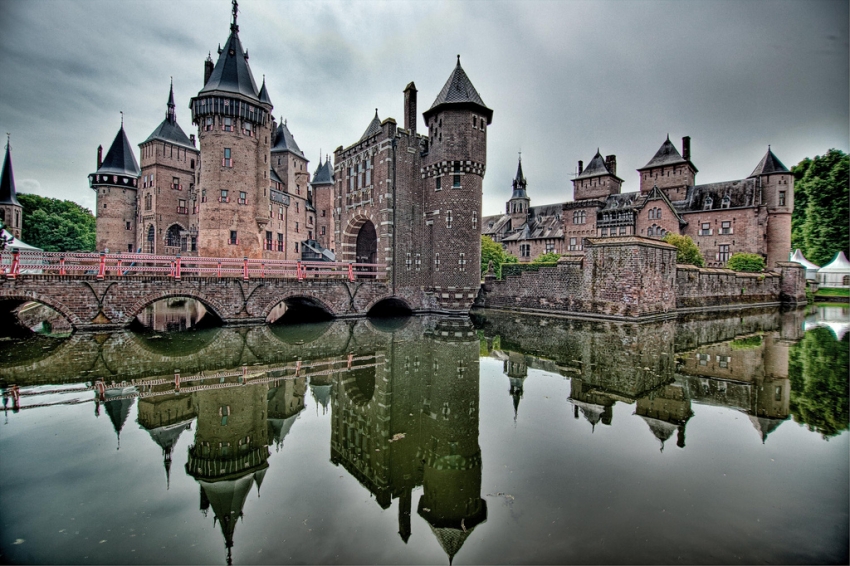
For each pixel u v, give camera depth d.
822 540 5.49
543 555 5.32
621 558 5.21
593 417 10.43
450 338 22.62
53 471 7.70
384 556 5.45
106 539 5.73
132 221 67.88
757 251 57.84
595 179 72.50
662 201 61.25
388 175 32.94
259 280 26.84
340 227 39.00
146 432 9.69
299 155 72.81
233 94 39.19
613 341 21.44
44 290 20.92
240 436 9.69
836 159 52.94
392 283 33.34
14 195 56.47
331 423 10.71
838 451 8.31
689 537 5.59
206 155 39.69
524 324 28.33
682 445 8.66
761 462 7.83
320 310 32.66
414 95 34.50
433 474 8.05
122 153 67.31
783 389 12.71
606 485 7.08
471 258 33.06
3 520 6.13
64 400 11.77
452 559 5.33
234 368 15.64
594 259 31.25
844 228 53.62
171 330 24.22
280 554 5.52
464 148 32.34
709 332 24.19
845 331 24.84
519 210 83.31
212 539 5.82
